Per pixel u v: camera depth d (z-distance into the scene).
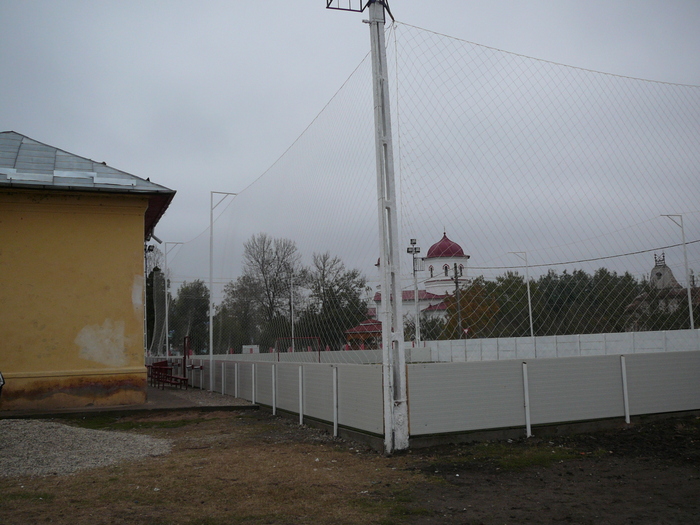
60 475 5.41
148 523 3.96
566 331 7.40
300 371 8.78
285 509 4.27
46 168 11.40
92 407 10.48
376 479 5.14
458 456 5.97
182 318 19.31
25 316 10.48
